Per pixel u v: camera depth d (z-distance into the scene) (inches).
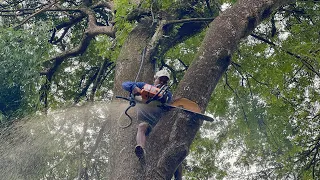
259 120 599.5
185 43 552.4
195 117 319.9
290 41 546.9
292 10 549.3
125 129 352.8
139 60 399.9
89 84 606.5
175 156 311.1
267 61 550.0
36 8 557.6
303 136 574.9
